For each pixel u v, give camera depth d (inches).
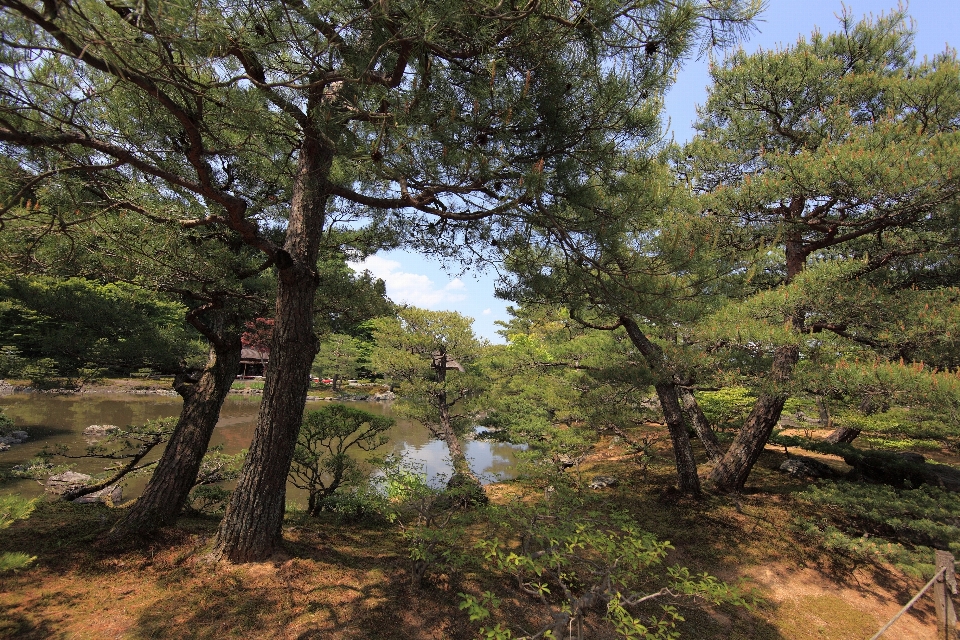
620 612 123.6
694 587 134.9
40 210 160.4
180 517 226.7
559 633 131.1
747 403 459.5
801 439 442.6
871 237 303.6
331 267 279.4
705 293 233.9
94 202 175.9
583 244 199.6
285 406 185.3
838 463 434.3
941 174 206.2
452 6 122.3
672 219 262.4
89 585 158.7
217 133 174.6
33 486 386.3
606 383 381.1
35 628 133.2
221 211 234.2
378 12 127.2
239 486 186.4
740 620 200.1
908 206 227.0
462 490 224.7
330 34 134.8
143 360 239.1
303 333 188.2
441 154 154.3
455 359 494.0
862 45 321.1
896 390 209.0
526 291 260.5
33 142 127.0
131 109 174.2
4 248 169.8
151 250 209.3
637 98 165.5
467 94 153.5
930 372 209.6
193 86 133.8
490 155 159.0
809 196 264.7
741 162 342.3
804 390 253.8
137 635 134.2
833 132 301.1
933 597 233.1
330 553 203.8
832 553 259.1
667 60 153.7
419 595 173.2
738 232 297.9
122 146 175.6
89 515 223.9
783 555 256.1
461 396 492.7
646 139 180.4
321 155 194.4
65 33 92.9
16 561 88.0
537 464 363.3
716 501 321.7
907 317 237.1
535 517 175.6
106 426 619.2
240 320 262.7
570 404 446.3
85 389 930.1
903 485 348.5
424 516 200.2
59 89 126.3
